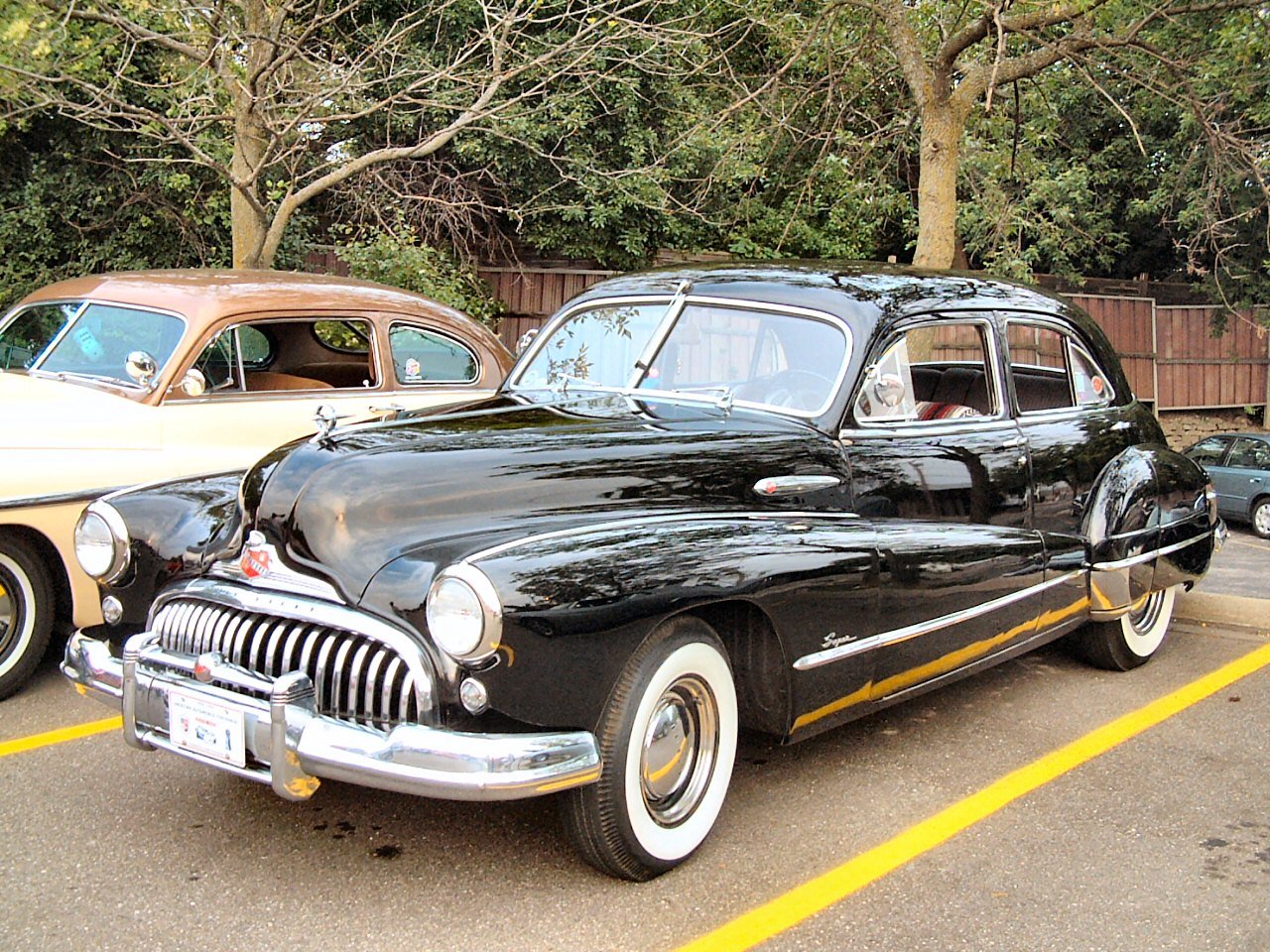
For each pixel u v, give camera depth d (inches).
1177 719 194.1
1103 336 222.4
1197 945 121.6
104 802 152.0
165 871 133.3
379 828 145.8
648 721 128.5
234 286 230.8
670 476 143.7
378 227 523.5
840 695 152.8
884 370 167.6
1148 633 223.5
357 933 120.4
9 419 194.4
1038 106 592.7
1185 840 147.1
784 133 497.7
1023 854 142.3
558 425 149.2
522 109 484.4
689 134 453.7
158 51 477.7
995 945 120.8
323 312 238.7
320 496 127.6
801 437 157.9
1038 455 190.2
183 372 215.5
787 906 127.9
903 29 380.8
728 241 614.5
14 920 121.1
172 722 129.7
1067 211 629.0
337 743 117.1
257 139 359.3
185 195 502.3
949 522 172.4
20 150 498.9
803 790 160.7
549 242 569.6
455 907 126.1
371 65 472.4
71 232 506.0
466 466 134.4
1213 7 362.9
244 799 153.7
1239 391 874.8
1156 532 209.8
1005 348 190.4
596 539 127.1
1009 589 179.8
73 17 343.0
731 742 140.9
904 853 141.8
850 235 631.8
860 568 150.3
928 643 165.5
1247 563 445.1
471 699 116.0
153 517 145.6
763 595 136.6
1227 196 588.1
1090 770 170.6
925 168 378.9
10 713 184.7
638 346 180.5
